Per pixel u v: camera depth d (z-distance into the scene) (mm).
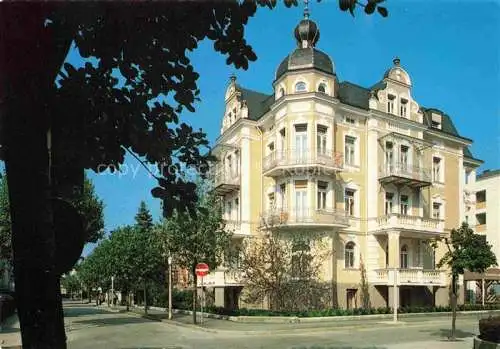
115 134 5336
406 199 39156
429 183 38750
